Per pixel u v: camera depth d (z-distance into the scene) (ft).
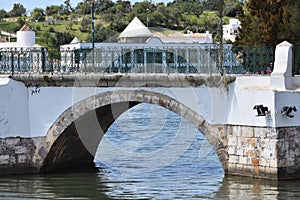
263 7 182.70
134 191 108.37
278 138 106.83
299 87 111.24
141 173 124.77
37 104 122.31
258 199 97.96
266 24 180.86
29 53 124.26
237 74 115.65
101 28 419.54
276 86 108.78
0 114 120.16
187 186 110.32
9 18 579.07
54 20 549.54
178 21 468.34
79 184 114.93
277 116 106.83
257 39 181.68
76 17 554.87
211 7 495.00
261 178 108.99
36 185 114.01
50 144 122.01
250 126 110.42
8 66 124.36
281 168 107.14
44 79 120.16
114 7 517.55
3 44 246.88
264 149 108.68
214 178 116.26
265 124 108.06
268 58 119.24
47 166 125.29
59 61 123.54
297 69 118.42
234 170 113.09
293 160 108.27
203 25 449.48
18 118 121.49
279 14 180.04
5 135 120.67
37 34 489.26
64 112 121.29
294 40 178.29
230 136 113.50
